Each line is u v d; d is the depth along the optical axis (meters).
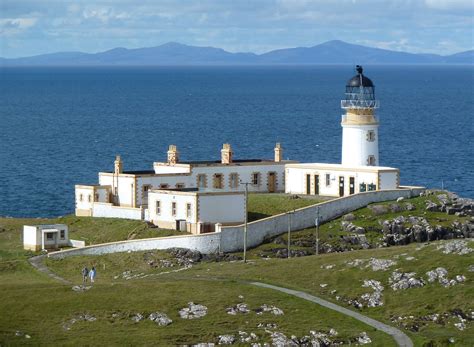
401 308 114.69
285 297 116.81
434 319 111.50
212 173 182.50
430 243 135.62
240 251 153.00
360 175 176.62
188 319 109.56
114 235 164.00
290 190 185.50
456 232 160.00
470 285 117.69
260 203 173.00
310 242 155.38
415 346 103.06
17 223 177.38
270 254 149.88
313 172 182.25
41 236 158.50
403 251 130.75
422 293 117.50
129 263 144.00
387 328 108.88
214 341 103.75
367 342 104.88
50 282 134.00
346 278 123.31
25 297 114.56
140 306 112.00
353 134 188.38
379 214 165.88
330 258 132.00
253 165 186.38
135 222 167.75
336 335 106.31
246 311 111.88
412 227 159.62
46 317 109.38
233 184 184.50
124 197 177.50
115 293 116.19
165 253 147.50
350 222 163.00
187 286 120.19
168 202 164.00
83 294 115.75
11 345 101.44
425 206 168.88
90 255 148.88
